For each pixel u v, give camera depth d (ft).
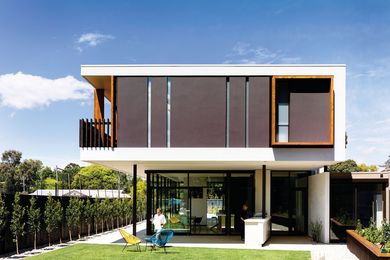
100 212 75.10
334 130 52.39
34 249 50.96
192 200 68.80
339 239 59.62
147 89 53.47
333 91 51.90
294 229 69.46
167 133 52.95
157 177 69.82
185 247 52.42
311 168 66.03
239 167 63.72
